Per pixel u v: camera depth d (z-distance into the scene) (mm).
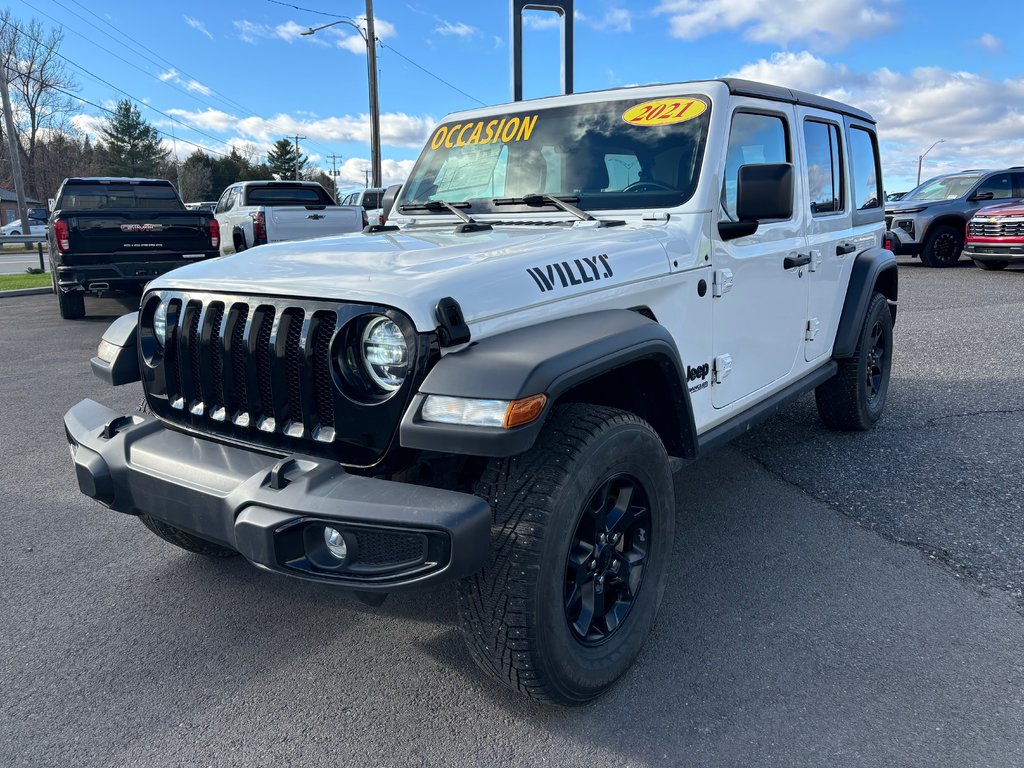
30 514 3859
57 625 2838
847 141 4430
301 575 1959
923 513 3684
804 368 4047
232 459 2250
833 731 2188
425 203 3604
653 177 3121
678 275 2836
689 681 2441
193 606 2975
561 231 2881
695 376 3016
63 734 2246
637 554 2506
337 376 2098
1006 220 12508
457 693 2424
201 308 2430
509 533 2033
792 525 3586
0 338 9117
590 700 2322
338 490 1947
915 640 2631
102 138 76500
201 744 2199
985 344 7500
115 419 2568
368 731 2248
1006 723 2199
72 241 9328
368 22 25047
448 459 2277
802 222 3834
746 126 3328
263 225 12844
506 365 1957
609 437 2197
